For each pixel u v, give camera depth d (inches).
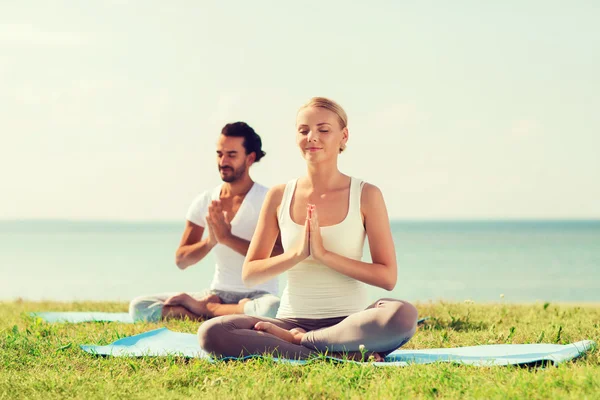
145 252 2456.9
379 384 168.4
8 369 198.7
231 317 206.2
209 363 198.2
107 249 2704.2
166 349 224.5
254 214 325.7
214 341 201.9
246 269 217.0
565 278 1405.0
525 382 163.5
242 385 171.5
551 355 201.3
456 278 1395.2
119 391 170.4
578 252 2367.1
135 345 233.9
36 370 197.3
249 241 311.4
